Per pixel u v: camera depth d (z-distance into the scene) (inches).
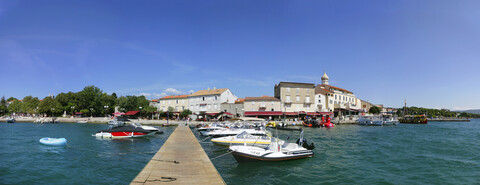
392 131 1932.8
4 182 553.9
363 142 1213.1
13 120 3031.5
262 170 672.4
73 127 2230.6
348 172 657.0
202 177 488.7
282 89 2957.7
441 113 6993.1
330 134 1640.0
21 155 848.9
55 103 3818.9
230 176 624.4
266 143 942.4
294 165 723.4
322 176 621.6
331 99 3361.2
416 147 1054.4
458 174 637.3
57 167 690.8
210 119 2827.3
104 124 2719.0
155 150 995.3
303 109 3009.4
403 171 667.4
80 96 3873.0
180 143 974.4
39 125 2513.5
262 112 2839.6
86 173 636.7
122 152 941.8
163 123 2442.2
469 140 1307.8
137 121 2561.5
